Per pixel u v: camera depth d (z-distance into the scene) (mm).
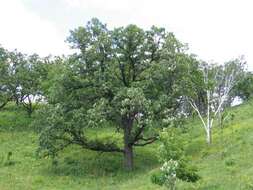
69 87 43156
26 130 55656
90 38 43375
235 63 51250
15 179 38781
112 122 43531
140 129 42594
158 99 42062
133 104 39562
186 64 42938
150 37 43719
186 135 49094
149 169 41156
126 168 42250
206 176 32750
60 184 38281
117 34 43281
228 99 66625
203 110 55875
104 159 45250
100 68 43344
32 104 64188
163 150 29547
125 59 43844
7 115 61500
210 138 43938
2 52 59281
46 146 42250
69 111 42500
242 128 46125
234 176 31438
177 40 43844
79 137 43500
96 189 36656
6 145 49750
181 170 29203
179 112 44719
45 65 60188
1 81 58438
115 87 42125
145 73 43094
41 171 41875
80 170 42125
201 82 45406
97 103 41125
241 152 37125
